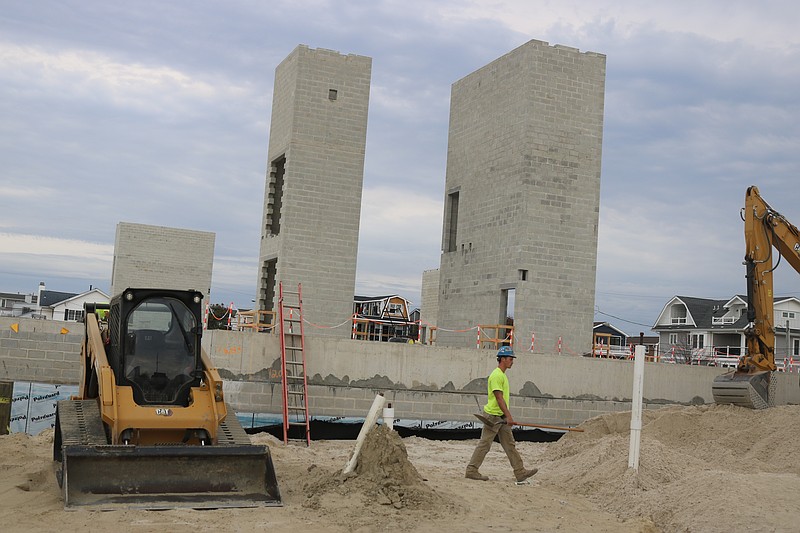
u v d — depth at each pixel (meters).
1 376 21.02
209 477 10.65
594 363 23.84
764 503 10.45
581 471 13.86
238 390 20.39
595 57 27.02
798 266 21.31
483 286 27.92
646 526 10.66
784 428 17.81
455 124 30.88
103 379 10.89
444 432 22.12
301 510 10.20
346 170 26.72
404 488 10.86
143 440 11.17
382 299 42.62
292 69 26.77
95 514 9.49
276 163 28.59
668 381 24.62
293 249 26.02
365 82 27.08
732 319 59.16
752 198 20.70
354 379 21.45
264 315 28.00
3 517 9.38
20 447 14.48
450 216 31.19
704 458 16.88
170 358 11.54
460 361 22.42
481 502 11.27
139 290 11.52
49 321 22.00
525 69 26.41
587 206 26.67
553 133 26.44
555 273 26.16
